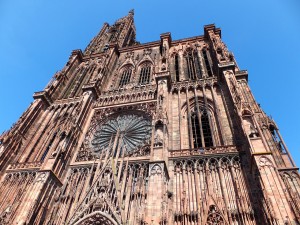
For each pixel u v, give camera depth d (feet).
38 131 149.69
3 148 128.57
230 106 123.13
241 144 103.14
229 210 83.61
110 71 195.21
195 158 103.35
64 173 114.93
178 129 122.01
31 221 91.25
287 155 89.61
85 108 147.95
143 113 139.33
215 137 114.32
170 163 103.71
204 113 130.52
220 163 98.48
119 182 102.12
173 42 200.23
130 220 86.48
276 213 68.03
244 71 135.74
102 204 92.17
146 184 98.63
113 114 146.72
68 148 122.52
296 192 76.07
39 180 102.94
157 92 141.18
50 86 176.14
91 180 109.40
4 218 95.71
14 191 112.06
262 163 82.23
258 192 82.17
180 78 157.58
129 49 219.82
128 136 129.29
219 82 140.97
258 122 103.40
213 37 176.55
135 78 179.11
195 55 180.96
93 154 124.67
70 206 101.14
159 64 177.06
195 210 86.74
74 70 210.79
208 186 92.43
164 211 78.79
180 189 94.17
